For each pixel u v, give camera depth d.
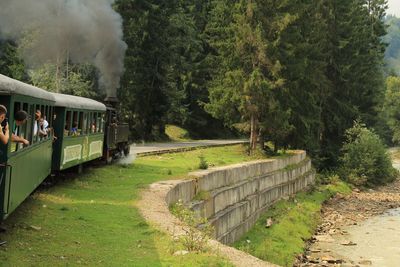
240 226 24.69
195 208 19.02
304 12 41.78
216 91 39.53
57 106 16.81
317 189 42.97
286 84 39.12
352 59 52.84
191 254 10.00
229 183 25.56
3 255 9.16
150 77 50.00
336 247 25.64
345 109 52.31
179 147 39.94
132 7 46.62
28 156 11.95
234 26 37.84
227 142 52.91
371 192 47.62
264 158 37.00
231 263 9.66
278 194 33.62
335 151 53.31
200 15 65.06
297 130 43.03
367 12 65.56
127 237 11.10
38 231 11.12
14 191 10.52
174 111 58.28
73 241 10.53
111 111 25.23
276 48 37.28
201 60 64.25
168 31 50.84
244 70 38.91
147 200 15.70
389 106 103.12
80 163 19.81
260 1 38.06
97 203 14.75
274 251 22.89
